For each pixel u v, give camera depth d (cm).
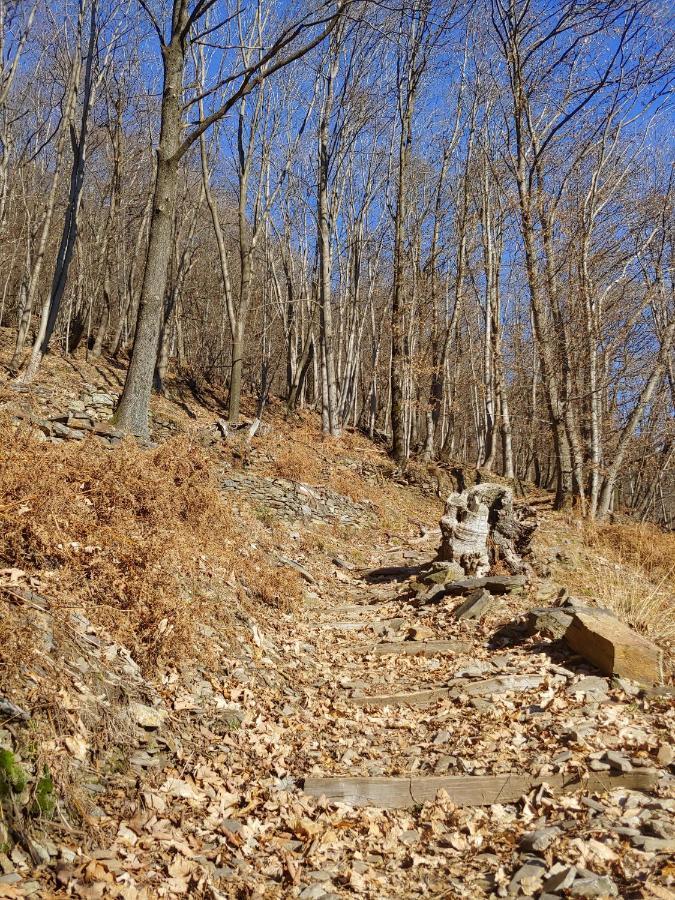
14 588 397
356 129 2311
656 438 2272
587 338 1692
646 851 303
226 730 436
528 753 424
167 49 1087
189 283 2967
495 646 637
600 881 279
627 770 373
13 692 321
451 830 356
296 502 1263
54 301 1270
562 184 1672
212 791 364
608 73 1592
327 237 2133
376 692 567
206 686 474
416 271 2423
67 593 445
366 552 1209
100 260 2277
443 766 422
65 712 334
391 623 754
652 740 413
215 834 329
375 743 474
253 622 643
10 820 263
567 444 1684
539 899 279
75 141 1341
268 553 915
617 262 1817
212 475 955
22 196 1995
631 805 346
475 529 887
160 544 588
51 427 910
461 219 2438
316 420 2453
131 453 807
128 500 668
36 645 360
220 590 654
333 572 1031
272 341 2944
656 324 2084
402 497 1772
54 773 299
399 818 376
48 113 1827
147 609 486
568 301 1745
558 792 375
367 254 2889
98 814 304
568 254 1741
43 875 254
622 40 1565
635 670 506
